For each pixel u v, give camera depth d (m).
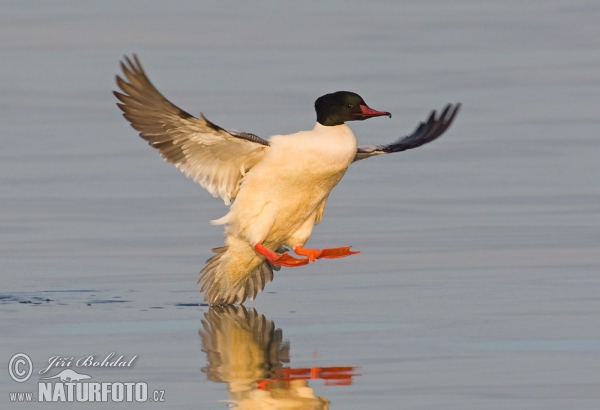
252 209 13.34
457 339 11.80
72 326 12.50
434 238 16.64
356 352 11.38
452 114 15.41
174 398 10.08
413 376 10.57
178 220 17.89
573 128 23.55
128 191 19.64
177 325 12.61
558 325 12.28
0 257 15.85
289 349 11.54
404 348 11.50
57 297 13.91
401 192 19.52
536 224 17.28
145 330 12.38
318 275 14.99
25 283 14.58
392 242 16.50
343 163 13.34
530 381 10.38
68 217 18.02
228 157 13.21
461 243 16.33
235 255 13.70
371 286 14.32
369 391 10.19
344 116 13.40
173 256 15.96
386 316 12.86
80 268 15.31
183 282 14.70
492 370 10.71
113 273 15.08
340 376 10.61
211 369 10.87
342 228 17.36
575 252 15.67
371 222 17.67
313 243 16.55
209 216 18.12
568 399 9.91
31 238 16.86
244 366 10.95
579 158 21.36
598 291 13.73
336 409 9.75
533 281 14.30
